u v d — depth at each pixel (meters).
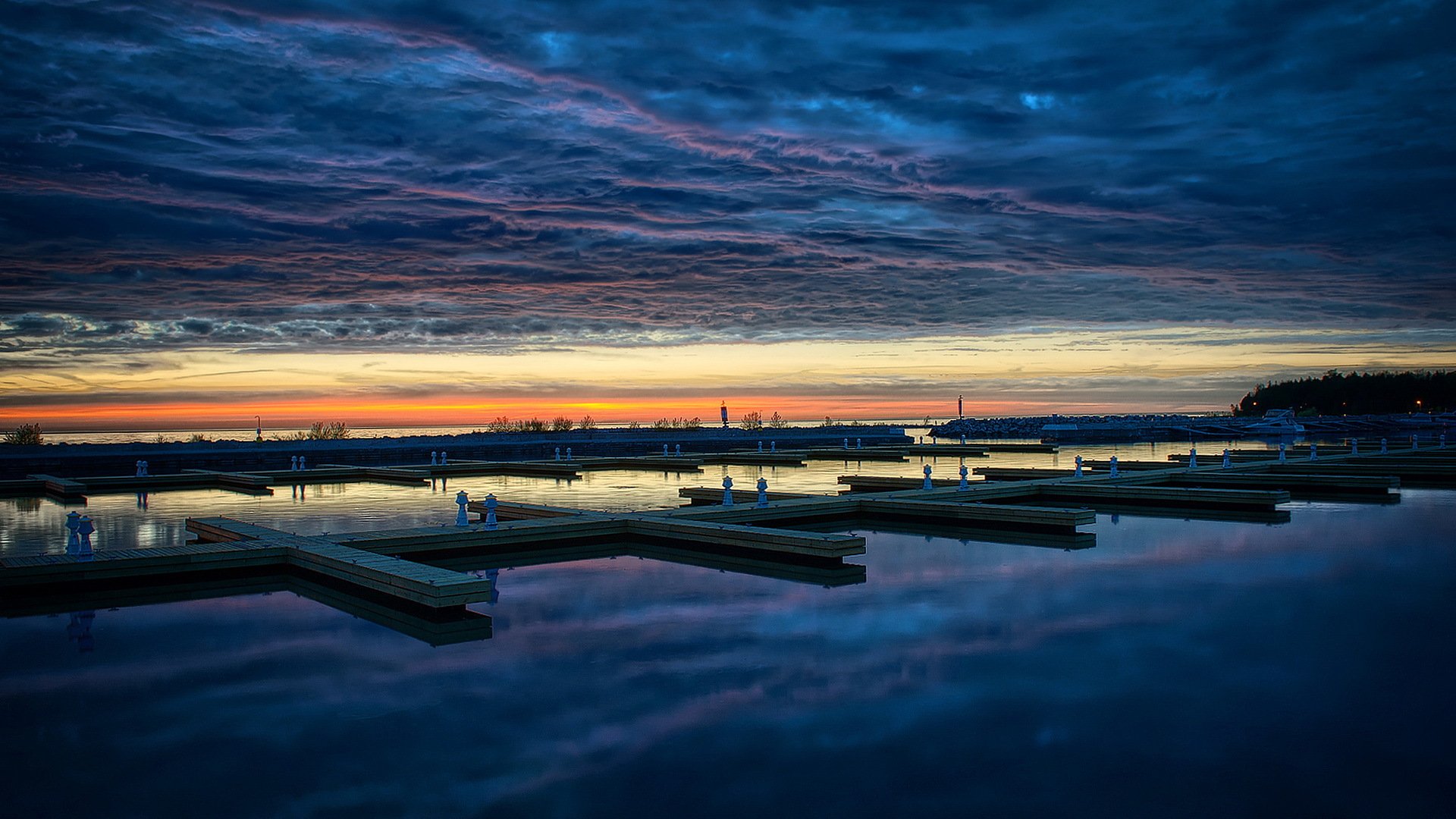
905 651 10.23
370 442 58.06
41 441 56.47
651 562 16.48
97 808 6.51
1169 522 21.17
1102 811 6.36
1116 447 70.19
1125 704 8.44
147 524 21.75
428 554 16.83
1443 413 164.12
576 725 8.05
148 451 48.31
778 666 9.73
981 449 54.03
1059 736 7.69
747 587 13.96
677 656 10.12
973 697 8.67
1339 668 9.47
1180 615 11.83
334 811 6.45
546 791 6.75
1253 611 12.00
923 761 7.21
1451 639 10.56
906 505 21.86
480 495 28.73
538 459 53.41
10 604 12.98
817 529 20.59
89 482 31.47
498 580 14.66
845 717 8.16
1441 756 7.23
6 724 8.17
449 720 8.20
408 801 6.60
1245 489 23.80
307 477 36.06
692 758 7.32
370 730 7.98
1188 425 107.69
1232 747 7.43
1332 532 19.17
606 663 9.89
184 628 11.58
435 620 11.93
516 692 8.96
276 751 7.54
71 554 14.50
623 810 6.43
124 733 7.95
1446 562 15.48
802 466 44.81
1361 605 12.33
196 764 7.28
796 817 6.30
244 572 15.16
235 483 32.72
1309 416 158.88
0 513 24.27
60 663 10.05
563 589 13.88
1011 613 11.99
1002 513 20.36
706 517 19.69
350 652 10.38
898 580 14.39
